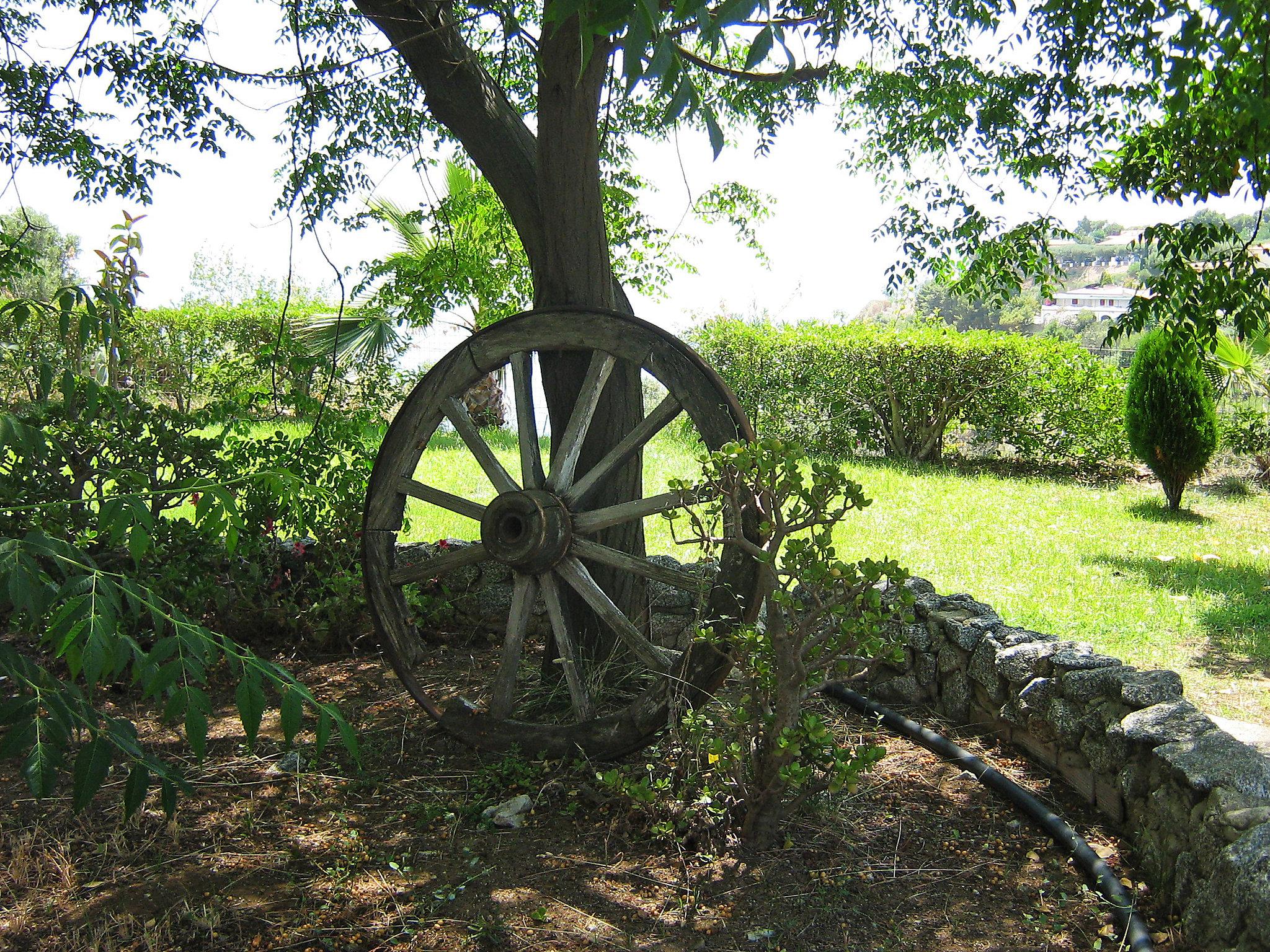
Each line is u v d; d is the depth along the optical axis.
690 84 1.74
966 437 13.32
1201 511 9.35
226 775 3.51
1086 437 11.47
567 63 3.92
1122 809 3.07
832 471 2.89
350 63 4.63
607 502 4.30
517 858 2.96
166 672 1.64
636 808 3.06
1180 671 4.64
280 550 5.23
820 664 2.99
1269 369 10.80
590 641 4.37
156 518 4.72
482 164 4.29
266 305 14.12
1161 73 3.35
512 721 3.75
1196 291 4.09
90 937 2.52
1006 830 3.12
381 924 2.61
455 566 3.94
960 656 4.00
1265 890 2.14
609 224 7.01
